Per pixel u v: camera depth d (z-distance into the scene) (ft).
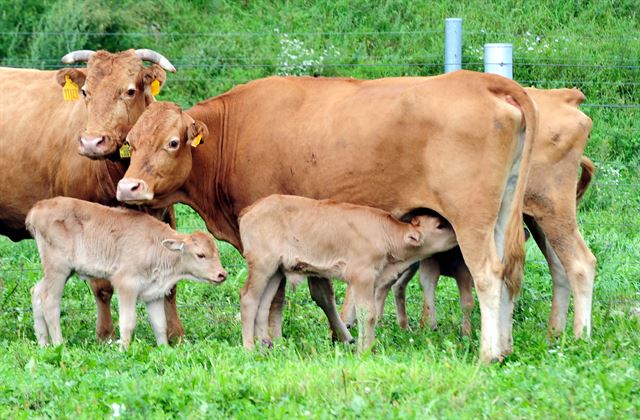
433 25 77.97
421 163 36.81
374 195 38.19
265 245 38.47
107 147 39.73
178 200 41.93
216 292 49.03
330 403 29.27
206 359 34.94
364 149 37.81
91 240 38.99
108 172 41.83
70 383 31.58
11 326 43.47
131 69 40.70
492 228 36.14
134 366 33.86
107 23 73.92
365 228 37.63
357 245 37.70
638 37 75.41
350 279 37.88
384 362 32.50
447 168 36.09
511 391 29.81
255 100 41.34
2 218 45.21
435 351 35.32
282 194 40.34
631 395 29.63
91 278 39.65
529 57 72.28
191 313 46.14
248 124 41.27
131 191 38.06
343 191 38.70
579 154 39.60
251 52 75.46
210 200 42.27
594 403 28.60
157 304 39.65
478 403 28.78
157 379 32.07
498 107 35.55
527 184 39.47
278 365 33.24
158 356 35.17
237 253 54.29
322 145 38.91
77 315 45.75
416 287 50.21
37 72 45.55
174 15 78.84
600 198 58.29
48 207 39.09
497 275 35.96
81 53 42.57
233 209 42.16
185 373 32.60
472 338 40.24
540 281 48.85
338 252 37.99
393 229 37.63
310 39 76.95
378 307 40.37
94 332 42.75
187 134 39.45
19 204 44.37
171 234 39.37
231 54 75.41
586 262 39.65
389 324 43.39
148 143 38.73
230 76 73.82
